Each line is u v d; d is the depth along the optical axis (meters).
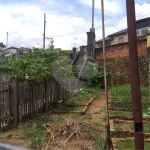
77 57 12.71
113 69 13.37
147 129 4.86
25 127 5.18
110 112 6.58
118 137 4.55
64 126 4.60
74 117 6.30
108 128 2.52
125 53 13.70
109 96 8.87
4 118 5.10
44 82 7.03
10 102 5.37
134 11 1.90
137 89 1.89
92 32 15.05
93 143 4.04
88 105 8.06
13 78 5.64
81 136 4.29
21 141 4.25
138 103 1.90
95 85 12.96
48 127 5.03
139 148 1.91
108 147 2.49
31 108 6.23
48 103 7.28
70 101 8.43
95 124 5.20
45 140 4.16
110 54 14.29
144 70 11.14
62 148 3.85
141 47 12.67
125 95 8.14
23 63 5.93
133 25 1.89
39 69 6.17
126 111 6.80
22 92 5.79
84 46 14.47
